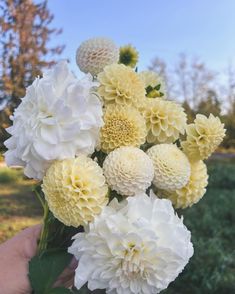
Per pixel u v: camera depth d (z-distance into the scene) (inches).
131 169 10.5
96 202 10.6
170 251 10.4
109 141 11.3
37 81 11.2
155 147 11.7
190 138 12.3
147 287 10.9
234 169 131.2
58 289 12.1
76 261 12.9
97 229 10.6
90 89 11.7
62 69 11.0
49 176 10.6
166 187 11.4
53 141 10.4
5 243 13.8
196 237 54.0
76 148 10.7
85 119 10.7
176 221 11.4
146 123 12.3
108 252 10.6
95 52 13.0
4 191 113.2
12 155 11.4
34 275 12.1
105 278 10.7
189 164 12.0
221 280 41.4
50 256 12.2
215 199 87.3
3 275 12.7
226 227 66.4
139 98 12.1
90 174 10.6
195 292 40.3
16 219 88.3
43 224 12.6
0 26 99.3
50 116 10.7
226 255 46.3
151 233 10.3
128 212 10.7
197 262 42.4
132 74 12.1
